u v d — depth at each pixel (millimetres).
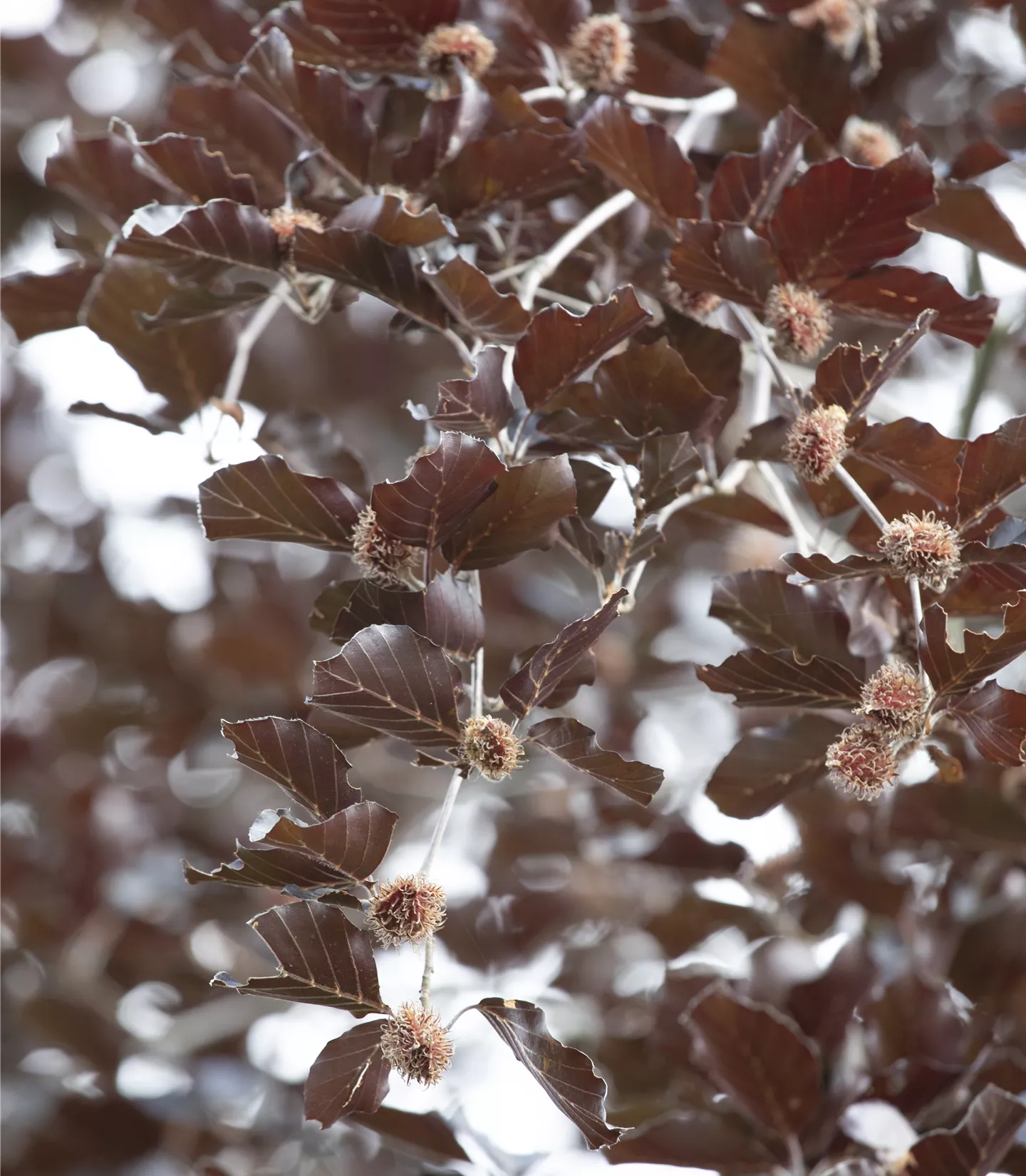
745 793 3232
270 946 3053
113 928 4984
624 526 4086
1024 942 3441
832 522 3598
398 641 3072
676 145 3221
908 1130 3289
